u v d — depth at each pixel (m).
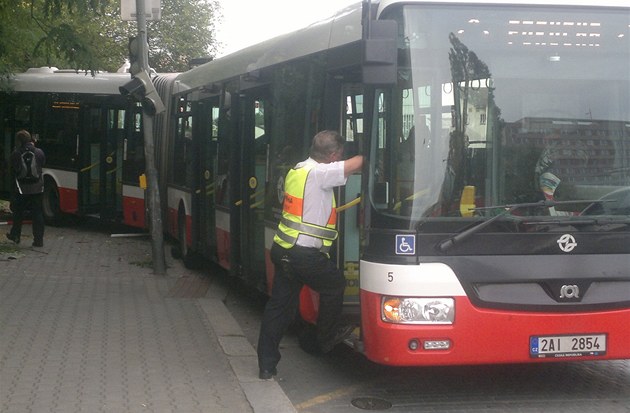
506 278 6.22
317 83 7.84
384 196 6.33
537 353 6.26
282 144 8.78
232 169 10.55
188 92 13.72
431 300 6.16
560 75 6.50
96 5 12.73
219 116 11.45
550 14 6.50
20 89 18.64
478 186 6.32
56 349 8.05
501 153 6.38
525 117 6.43
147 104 12.55
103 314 9.70
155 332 8.86
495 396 7.07
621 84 6.58
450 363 6.19
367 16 6.09
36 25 14.37
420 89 6.32
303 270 6.88
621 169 6.51
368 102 6.49
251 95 9.99
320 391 7.20
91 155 17.80
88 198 17.84
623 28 6.60
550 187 6.43
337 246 7.63
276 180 8.91
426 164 6.29
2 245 15.18
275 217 8.88
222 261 11.30
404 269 6.16
